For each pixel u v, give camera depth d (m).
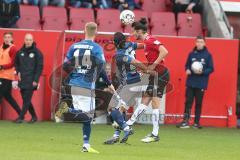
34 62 61.16
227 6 78.25
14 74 61.81
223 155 42.19
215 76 68.12
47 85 65.75
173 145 47.06
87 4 75.44
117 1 76.00
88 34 39.66
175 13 76.06
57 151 40.56
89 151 40.34
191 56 63.94
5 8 68.44
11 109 64.75
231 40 68.19
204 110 68.19
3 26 68.81
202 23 77.25
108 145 44.81
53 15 72.75
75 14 73.06
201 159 39.31
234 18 79.94
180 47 67.62
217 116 68.19
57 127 58.22
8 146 42.44
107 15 73.62
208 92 68.06
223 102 68.31
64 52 64.44
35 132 52.81
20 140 46.34
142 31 46.09
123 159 37.41
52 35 66.31
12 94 64.06
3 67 61.16
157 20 74.38
